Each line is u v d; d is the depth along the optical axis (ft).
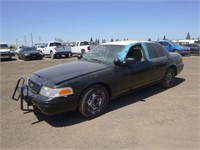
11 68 41.78
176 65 20.79
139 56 16.96
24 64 49.78
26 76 31.07
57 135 11.66
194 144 10.34
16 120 13.79
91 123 13.04
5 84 25.12
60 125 12.92
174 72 20.94
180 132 11.54
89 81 13.06
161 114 14.08
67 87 12.20
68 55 69.21
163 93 18.86
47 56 73.97
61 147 10.43
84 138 11.23
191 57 58.95
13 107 16.25
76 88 12.52
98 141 10.88
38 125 13.00
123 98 17.58
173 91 19.52
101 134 11.59
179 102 16.40
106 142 10.75
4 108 16.06
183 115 13.84
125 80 15.26
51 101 11.82
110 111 14.80
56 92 11.93
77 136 11.48
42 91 12.48
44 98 12.08
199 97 17.63
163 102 16.46
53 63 50.60
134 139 10.95
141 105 15.87
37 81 13.29
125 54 15.69
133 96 18.08
